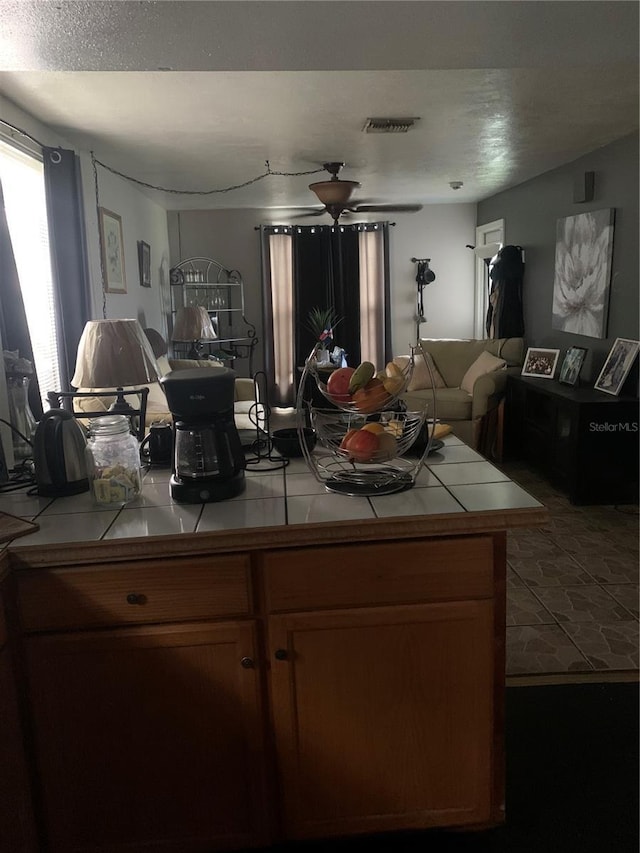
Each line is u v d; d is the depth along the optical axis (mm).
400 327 7250
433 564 1443
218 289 7074
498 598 1479
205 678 1466
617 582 2953
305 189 5629
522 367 5367
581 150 4352
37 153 3191
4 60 1997
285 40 1877
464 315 7242
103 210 4223
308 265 7078
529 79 2811
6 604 1380
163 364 5188
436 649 1488
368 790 1553
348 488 1576
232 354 6836
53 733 1467
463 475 1695
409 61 2074
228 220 6969
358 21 1768
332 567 1429
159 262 6348
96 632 1422
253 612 1444
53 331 3539
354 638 1469
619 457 3926
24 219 3229
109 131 3469
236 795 1531
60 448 1629
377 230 7012
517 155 4461
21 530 1408
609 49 2012
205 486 1550
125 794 1513
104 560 1384
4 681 1359
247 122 3371
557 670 2316
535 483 4465
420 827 1585
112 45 1896
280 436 1909
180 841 1545
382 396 1535
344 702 1501
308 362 1667
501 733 1558
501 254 5668
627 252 4027
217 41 1879
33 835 1481
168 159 4207
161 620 1429
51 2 1608
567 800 1763
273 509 1493
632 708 2117
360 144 3951
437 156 4395
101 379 2787
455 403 5164
